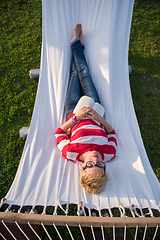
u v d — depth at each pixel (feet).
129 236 7.05
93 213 5.56
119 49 8.36
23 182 5.58
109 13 8.43
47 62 8.27
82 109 6.50
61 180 5.81
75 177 6.03
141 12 12.91
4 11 12.96
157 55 11.53
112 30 8.21
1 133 9.07
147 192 5.45
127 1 8.32
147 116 9.84
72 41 8.45
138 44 11.87
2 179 7.99
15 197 5.18
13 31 12.17
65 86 8.05
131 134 6.77
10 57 11.27
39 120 6.98
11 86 10.41
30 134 6.61
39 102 7.37
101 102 7.84
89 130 6.19
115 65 8.16
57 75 8.09
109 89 7.69
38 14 12.71
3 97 10.09
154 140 9.18
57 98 7.72
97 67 8.36
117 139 6.99
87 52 8.91
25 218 4.16
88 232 5.25
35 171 5.83
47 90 7.83
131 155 6.38
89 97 7.05
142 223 4.19
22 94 10.16
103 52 8.27
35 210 6.72
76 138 6.07
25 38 11.89
